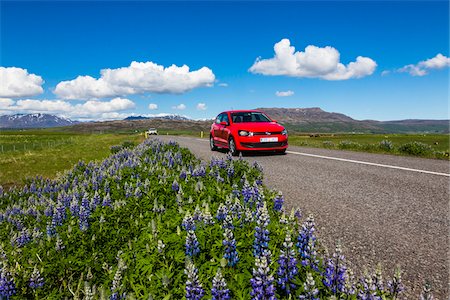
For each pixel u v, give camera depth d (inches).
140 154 652.7
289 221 201.2
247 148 669.3
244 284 137.6
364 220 255.6
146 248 174.2
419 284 163.3
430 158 602.9
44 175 695.1
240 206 215.3
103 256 202.5
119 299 146.9
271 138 671.1
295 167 518.0
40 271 179.0
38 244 236.7
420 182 379.6
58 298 165.3
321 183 392.2
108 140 2015.3
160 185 336.5
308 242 151.0
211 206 252.8
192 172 378.3
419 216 260.5
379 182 386.6
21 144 2127.2
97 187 386.6
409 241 213.0
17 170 758.5
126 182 373.1
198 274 145.7
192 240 159.6
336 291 132.9
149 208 279.0
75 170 593.3
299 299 127.2
